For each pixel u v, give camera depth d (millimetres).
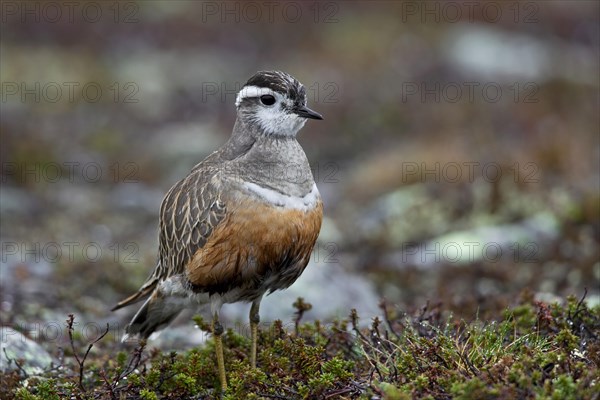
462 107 22141
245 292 9570
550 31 28844
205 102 23875
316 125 22297
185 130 22359
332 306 12617
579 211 15602
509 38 28078
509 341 9117
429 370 7980
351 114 22719
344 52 26516
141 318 10383
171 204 9844
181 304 10086
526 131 20250
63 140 21391
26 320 12266
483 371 7883
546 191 16406
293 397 8281
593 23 29234
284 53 26719
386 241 16000
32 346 10672
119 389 8719
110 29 27344
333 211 18000
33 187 19000
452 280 14188
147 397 8258
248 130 9633
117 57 26125
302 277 13234
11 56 25484
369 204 17906
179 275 9711
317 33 27859
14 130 21078
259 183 9219
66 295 13289
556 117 21344
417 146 19984
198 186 9523
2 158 19844
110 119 22734
